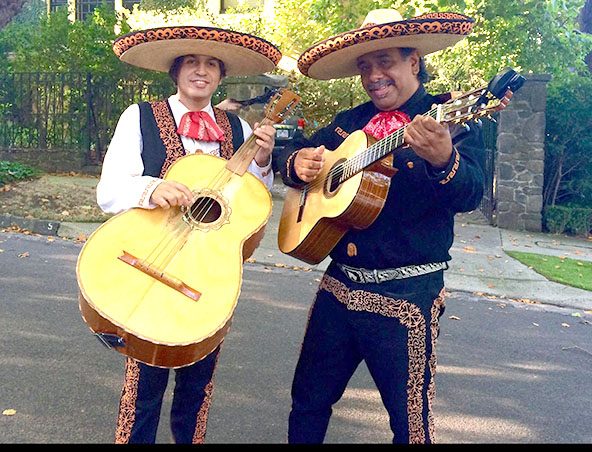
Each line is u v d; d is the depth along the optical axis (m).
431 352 2.11
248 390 3.52
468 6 10.71
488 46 11.09
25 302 4.79
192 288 2.00
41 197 8.85
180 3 15.39
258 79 9.72
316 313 2.34
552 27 11.27
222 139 2.40
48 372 3.56
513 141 9.27
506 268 6.84
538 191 9.28
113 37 11.91
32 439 2.82
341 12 10.45
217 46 2.23
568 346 4.62
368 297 2.15
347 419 3.27
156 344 1.83
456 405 3.50
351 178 2.18
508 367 4.13
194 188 2.21
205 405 2.36
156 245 2.09
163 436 2.90
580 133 9.55
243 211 2.22
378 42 2.08
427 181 2.07
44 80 11.80
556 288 6.21
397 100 2.21
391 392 2.12
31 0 23.23
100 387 3.41
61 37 12.14
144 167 2.27
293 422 2.38
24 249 6.57
